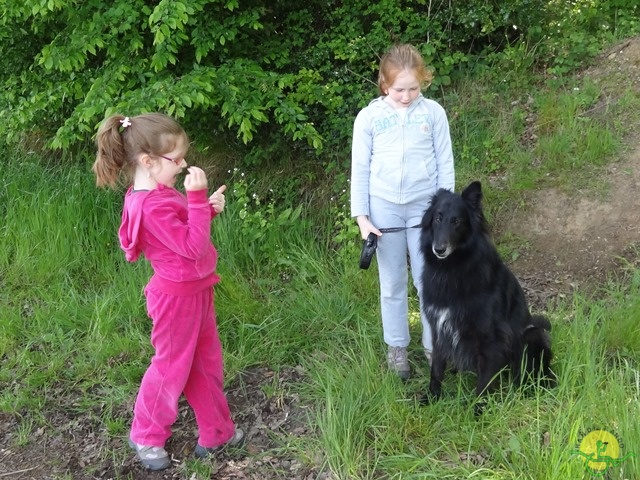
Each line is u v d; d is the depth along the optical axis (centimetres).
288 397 359
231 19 523
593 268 450
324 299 437
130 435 317
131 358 400
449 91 605
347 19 597
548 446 285
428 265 329
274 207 556
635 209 468
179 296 277
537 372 342
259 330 415
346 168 552
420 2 599
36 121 569
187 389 305
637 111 532
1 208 545
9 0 492
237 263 490
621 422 279
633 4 648
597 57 607
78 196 531
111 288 454
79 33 493
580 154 510
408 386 355
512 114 566
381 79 318
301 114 520
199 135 565
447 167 335
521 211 496
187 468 310
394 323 359
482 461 291
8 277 479
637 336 357
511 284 341
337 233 520
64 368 397
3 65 593
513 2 602
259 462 312
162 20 443
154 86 465
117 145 272
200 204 262
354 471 288
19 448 335
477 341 325
